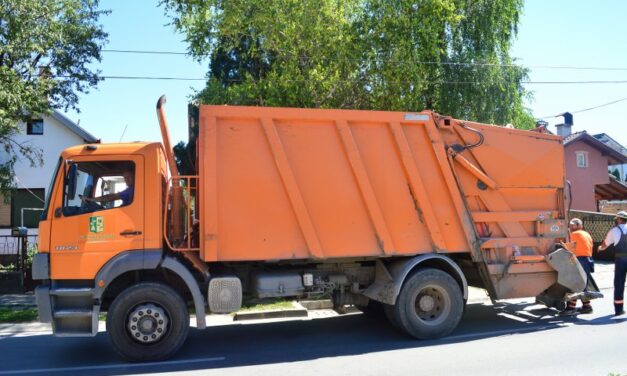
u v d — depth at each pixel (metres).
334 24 13.36
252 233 7.04
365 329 8.41
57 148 19.33
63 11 14.49
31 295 12.61
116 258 6.68
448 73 16.69
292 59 13.15
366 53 12.97
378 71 13.16
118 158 6.90
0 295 12.63
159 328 6.64
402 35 12.72
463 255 8.27
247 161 7.12
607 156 29.61
